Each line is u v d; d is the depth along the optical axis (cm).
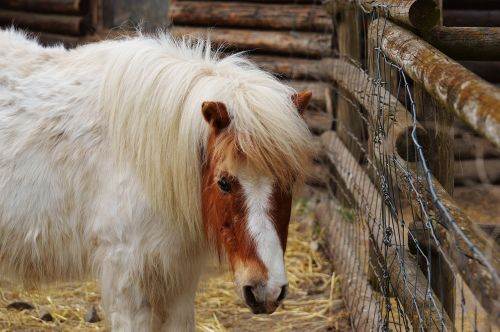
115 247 330
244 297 285
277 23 701
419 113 332
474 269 204
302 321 460
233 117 295
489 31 334
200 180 321
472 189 668
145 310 337
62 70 352
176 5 729
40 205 337
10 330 440
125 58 335
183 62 334
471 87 217
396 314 422
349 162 543
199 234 334
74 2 845
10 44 363
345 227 536
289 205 296
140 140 323
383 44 341
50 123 338
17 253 347
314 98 689
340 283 504
